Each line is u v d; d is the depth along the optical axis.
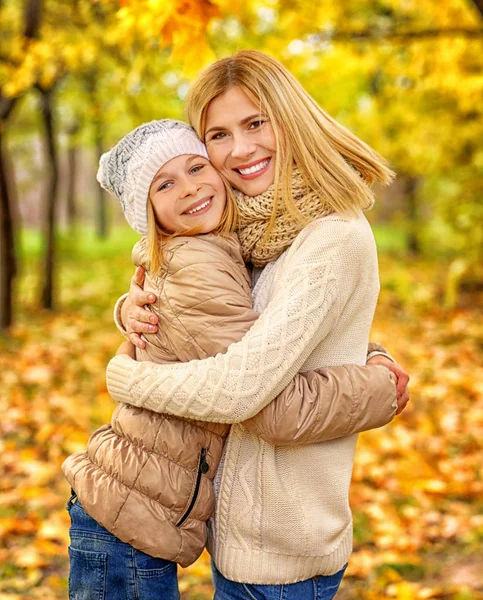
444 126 9.80
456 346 8.21
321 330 1.61
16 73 6.26
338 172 1.66
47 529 3.67
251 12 5.48
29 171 17.69
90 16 6.32
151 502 1.64
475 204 10.34
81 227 26.22
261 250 1.75
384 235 20.25
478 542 3.64
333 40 6.06
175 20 2.76
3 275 8.96
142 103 7.36
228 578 1.73
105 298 11.97
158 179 1.74
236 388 1.54
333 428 1.59
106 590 1.69
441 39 6.33
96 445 1.75
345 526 1.79
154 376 1.62
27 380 6.57
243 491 1.71
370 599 3.16
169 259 1.71
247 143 1.71
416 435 5.29
